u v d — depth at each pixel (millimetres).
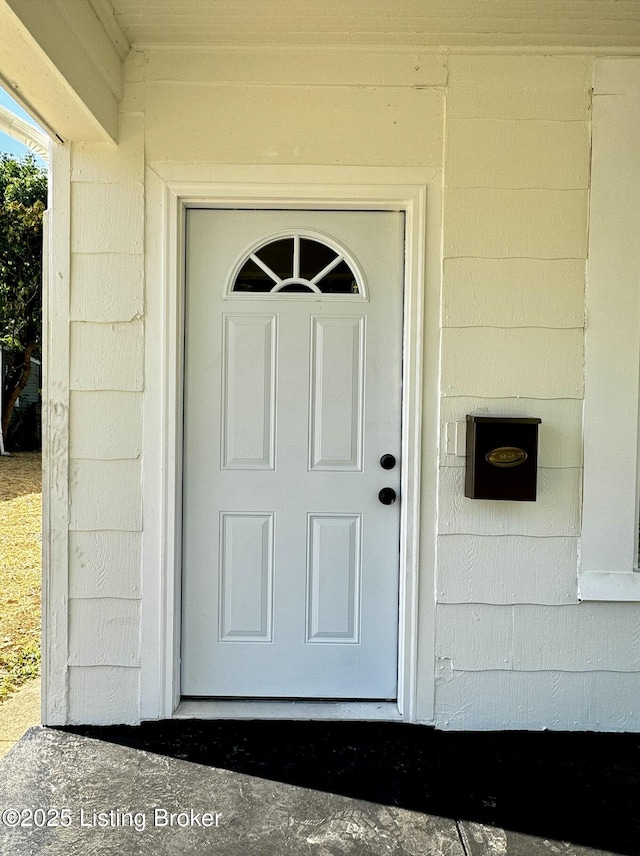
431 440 2172
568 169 2141
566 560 2178
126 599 2178
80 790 1795
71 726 2172
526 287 2156
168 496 2168
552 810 1736
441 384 2160
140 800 1751
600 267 2148
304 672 2275
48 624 2168
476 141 2137
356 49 2117
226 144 2139
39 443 9008
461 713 2189
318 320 2240
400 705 2213
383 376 2244
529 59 2127
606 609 2178
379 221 2234
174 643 2193
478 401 2160
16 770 1893
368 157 2141
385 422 2252
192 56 2123
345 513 2258
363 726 2168
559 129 2139
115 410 2160
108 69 1994
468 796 1793
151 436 2164
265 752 1997
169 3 1879
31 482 6707
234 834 1622
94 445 2160
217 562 2258
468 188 2143
